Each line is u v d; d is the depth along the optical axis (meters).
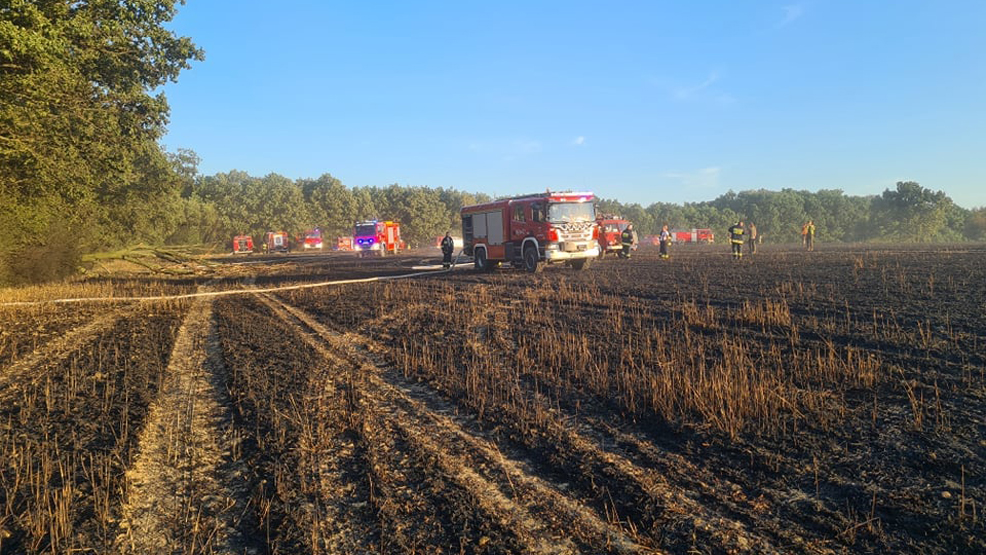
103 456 5.14
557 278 19.98
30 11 15.03
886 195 93.25
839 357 7.34
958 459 4.41
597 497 4.20
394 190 115.50
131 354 9.63
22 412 6.43
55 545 3.68
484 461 4.93
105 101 22.75
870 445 4.78
